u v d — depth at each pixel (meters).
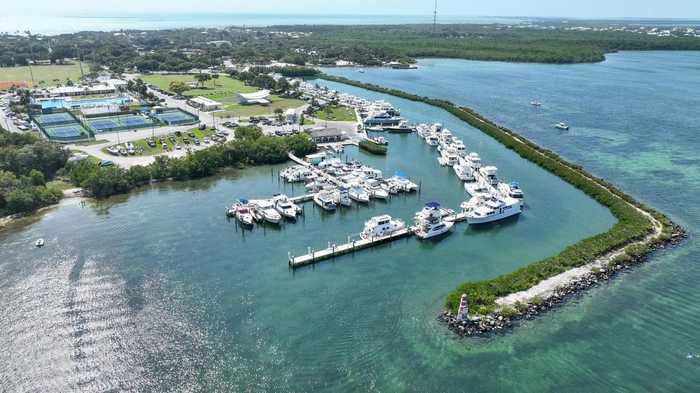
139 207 119.75
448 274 90.75
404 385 63.62
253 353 68.88
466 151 168.88
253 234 106.75
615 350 69.62
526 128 197.25
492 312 76.31
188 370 65.50
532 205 123.50
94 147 159.75
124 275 88.00
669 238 100.12
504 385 63.59
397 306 80.19
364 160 161.38
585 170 146.75
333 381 64.12
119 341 70.69
